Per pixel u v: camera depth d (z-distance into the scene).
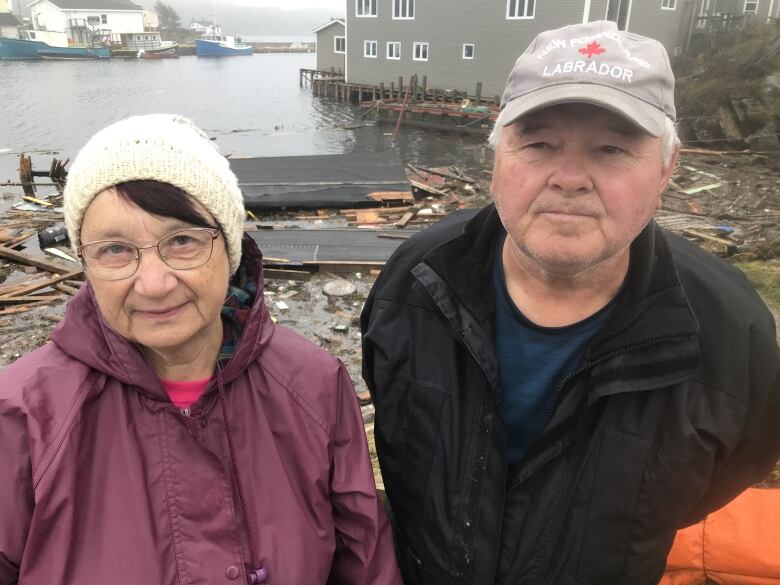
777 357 1.61
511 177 1.43
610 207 1.36
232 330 1.71
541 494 1.69
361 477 1.69
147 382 1.45
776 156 16.36
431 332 1.81
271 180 15.19
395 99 31.25
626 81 1.30
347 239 10.80
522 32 26.47
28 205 14.67
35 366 1.47
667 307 1.54
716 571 2.71
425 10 29.77
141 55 80.19
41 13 83.06
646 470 1.59
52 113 33.88
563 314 1.60
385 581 1.68
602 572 1.67
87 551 1.40
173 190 1.38
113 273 1.40
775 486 3.35
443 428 1.77
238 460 1.54
